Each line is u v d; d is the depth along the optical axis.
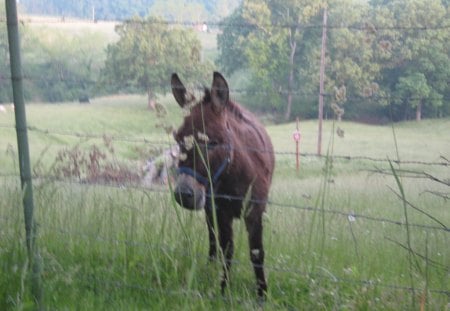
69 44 30.53
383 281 5.58
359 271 5.86
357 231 7.79
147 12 37.25
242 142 5.82
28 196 5.09
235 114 6.30
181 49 13.20
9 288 5.04
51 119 20.41
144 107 20.02
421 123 19.83
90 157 6.35
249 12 29.34
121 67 14.90
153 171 6.25
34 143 16.67
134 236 5.84
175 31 13.59
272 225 7.13
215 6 40.81
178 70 12.84
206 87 5.58
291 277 5.81
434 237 7.59
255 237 5.68
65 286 5.28
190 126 5.33
